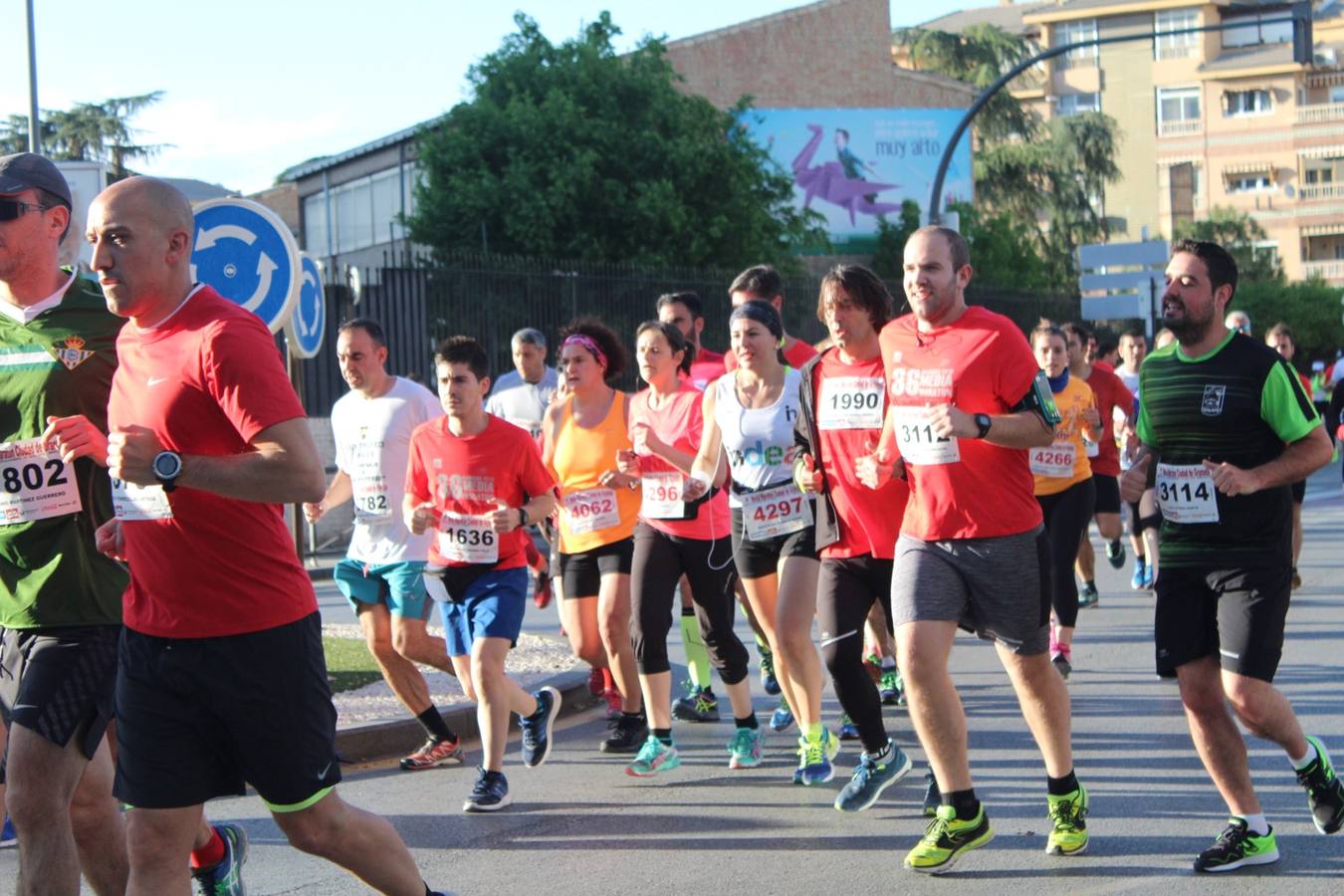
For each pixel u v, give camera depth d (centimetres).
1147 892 530
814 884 552
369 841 424
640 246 2898
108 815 461
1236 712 548
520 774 750
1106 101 7850
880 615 882
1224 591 547
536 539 2078
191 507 397
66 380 457
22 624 450
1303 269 7744
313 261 1088
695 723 873
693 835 624
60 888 441
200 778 411
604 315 2252
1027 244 4388
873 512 623
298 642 409
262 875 582
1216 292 550
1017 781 697
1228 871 551
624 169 2928
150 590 405
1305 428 537
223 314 403
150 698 405
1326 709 823
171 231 405
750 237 3092
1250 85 7700
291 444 390
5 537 450
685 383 773
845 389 625
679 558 740
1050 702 565
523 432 694
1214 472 534
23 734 444
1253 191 7775
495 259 2153
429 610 761
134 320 412
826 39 4603
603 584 781
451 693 899
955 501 547
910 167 4497
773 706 912
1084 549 1230
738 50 4481
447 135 2941
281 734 406
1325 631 1102
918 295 552
